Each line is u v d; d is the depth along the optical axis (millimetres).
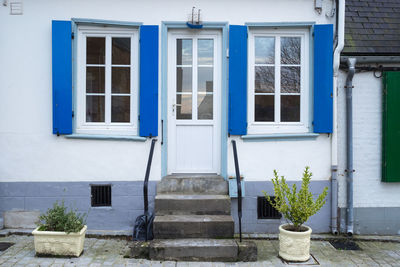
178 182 5016
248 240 4793
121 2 5020
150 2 5047
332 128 5051
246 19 5090
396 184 5277
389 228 5266
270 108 5266
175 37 5211
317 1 5059
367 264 4203
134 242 4344
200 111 5289
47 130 4996
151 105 4977
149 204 5031
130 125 5145
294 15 5105
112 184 5043
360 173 5242
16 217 5027
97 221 5062
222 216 4652
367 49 5262
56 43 4871
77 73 5059
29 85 4977
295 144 5129
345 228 5195
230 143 5105
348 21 5680
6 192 5008
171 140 5250
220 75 5219
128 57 5152
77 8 4988
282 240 4258
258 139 5102
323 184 5133
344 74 5203
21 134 4992
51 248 4152
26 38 4969
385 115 5156
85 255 4258
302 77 5227
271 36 5234
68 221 4160
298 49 5262
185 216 4648
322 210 5148
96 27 5070
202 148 5293
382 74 5207
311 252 4535
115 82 5168
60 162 5016
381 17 5824
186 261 4152
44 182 5016
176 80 5258
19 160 5000
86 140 5012
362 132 5234
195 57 5238
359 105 5230
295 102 5266
